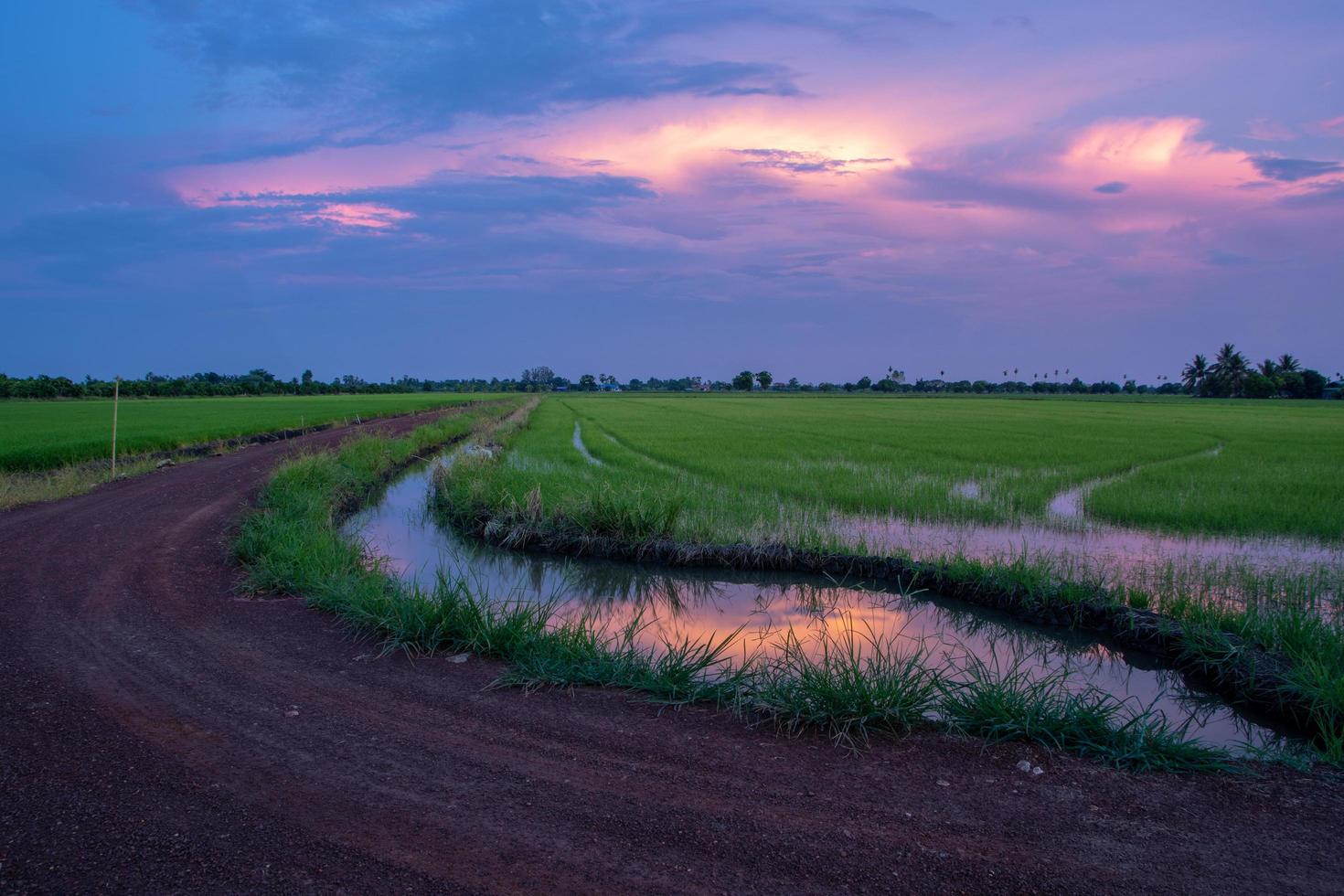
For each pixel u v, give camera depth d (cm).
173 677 521
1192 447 2383
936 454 2130
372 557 966
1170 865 330
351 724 457
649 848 331
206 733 435
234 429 2822
